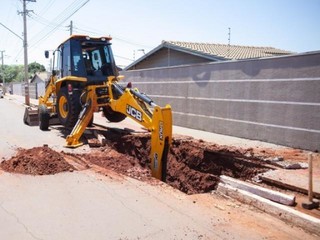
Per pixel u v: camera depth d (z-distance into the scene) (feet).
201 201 18.43
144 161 30.63
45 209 16.72
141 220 15.64
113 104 31.19
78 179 21.40
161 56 70.64
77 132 31.68
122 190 19.58
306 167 24.12
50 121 44.06
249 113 35.37
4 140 34.81
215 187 23.30
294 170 23.63
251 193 18.72
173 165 28.76
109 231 14.52
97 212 16.44
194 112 43.73
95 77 35.73
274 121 32.58
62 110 38.99
